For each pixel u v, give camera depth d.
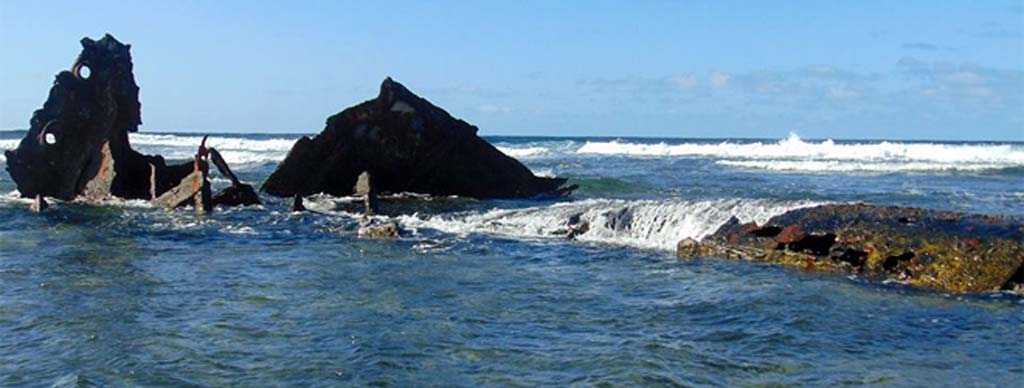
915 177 33.19
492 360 6.77
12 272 10.51
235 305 8.66
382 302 8.84
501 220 15.22
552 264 11.34
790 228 11.22
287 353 6.93
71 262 11.33
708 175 33.59
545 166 40.94
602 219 14.05
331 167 21.16
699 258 11.70
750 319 8.07
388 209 18.39
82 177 19.88
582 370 6.51
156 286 9.66
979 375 6.41
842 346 7.18
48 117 19.55
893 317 8.16
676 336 7.48
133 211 17.61
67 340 7.29
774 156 53.72
